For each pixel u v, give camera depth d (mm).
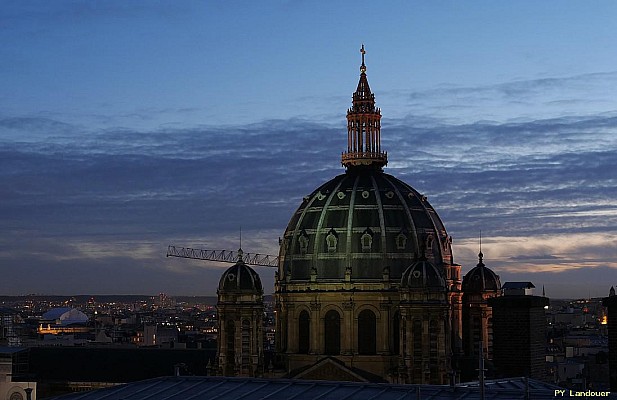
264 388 138500
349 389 134125
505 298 184000
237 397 134625
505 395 124750
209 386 142250
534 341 183625
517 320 183375
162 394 140875
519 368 183125
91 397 144250
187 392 140625
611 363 161000
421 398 125938
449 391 128125
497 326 185000
